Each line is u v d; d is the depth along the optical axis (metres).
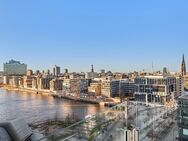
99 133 141.12
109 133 139.00
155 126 167.75
